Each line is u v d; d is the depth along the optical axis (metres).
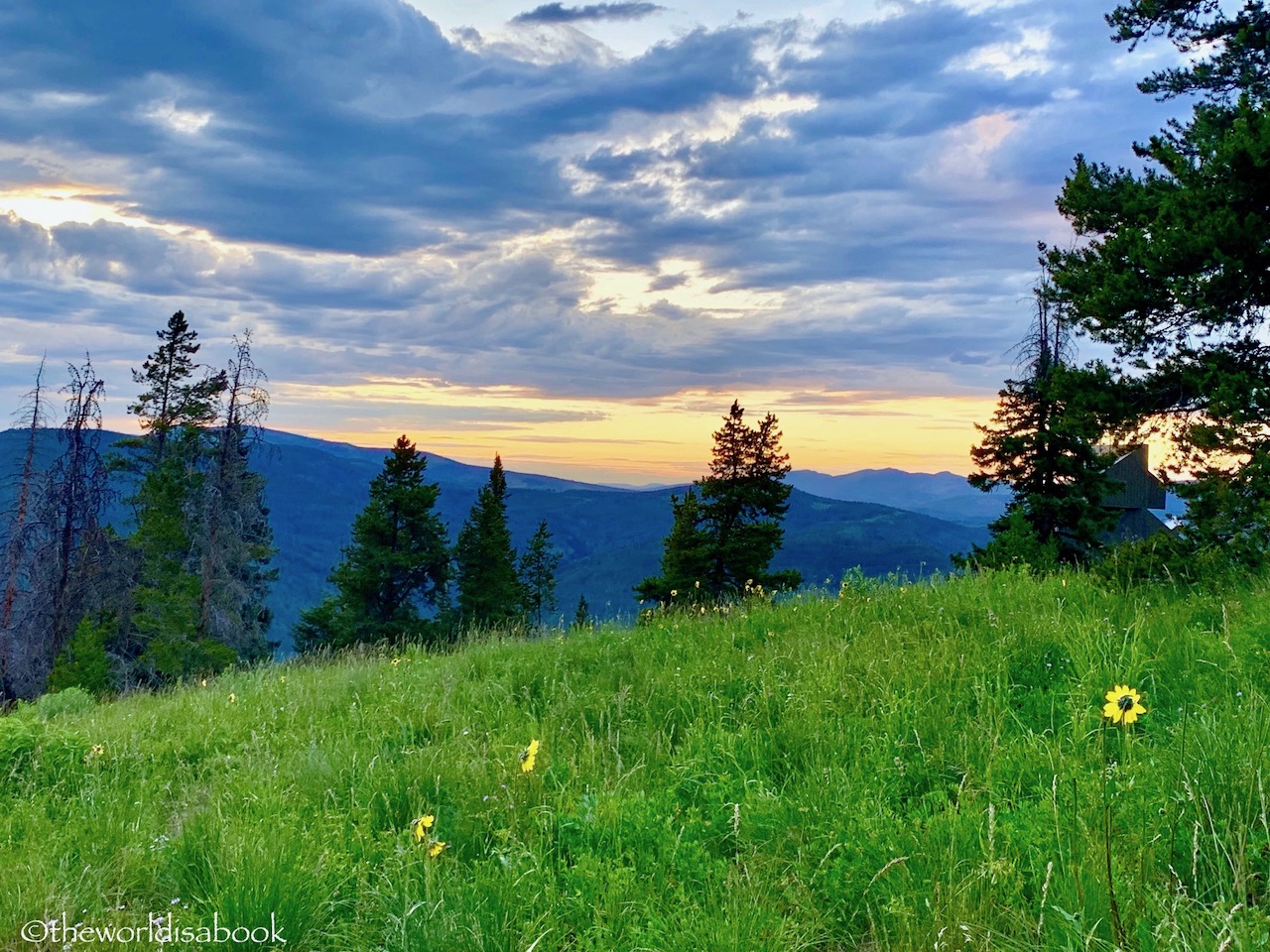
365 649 14.44
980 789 4.60
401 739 7.01
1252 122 11.62
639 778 5.50
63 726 9.09
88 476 33.50
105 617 36.28
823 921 3.70
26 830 5.38
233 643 39.34
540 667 9.22
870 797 4.73
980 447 29.25
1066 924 3.15
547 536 76.69
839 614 9.61
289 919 3.94
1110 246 13.02
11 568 31.72
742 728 6.06
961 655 6.82
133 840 5.09
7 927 3.93
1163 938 2.94
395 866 4.43
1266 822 3.64
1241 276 11.59
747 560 37.81
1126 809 3.99
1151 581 9.16
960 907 3.42
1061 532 27.83
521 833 4.83
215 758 7.19
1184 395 13.23
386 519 45.34
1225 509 9.91
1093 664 6.20
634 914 3.80
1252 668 5.55
